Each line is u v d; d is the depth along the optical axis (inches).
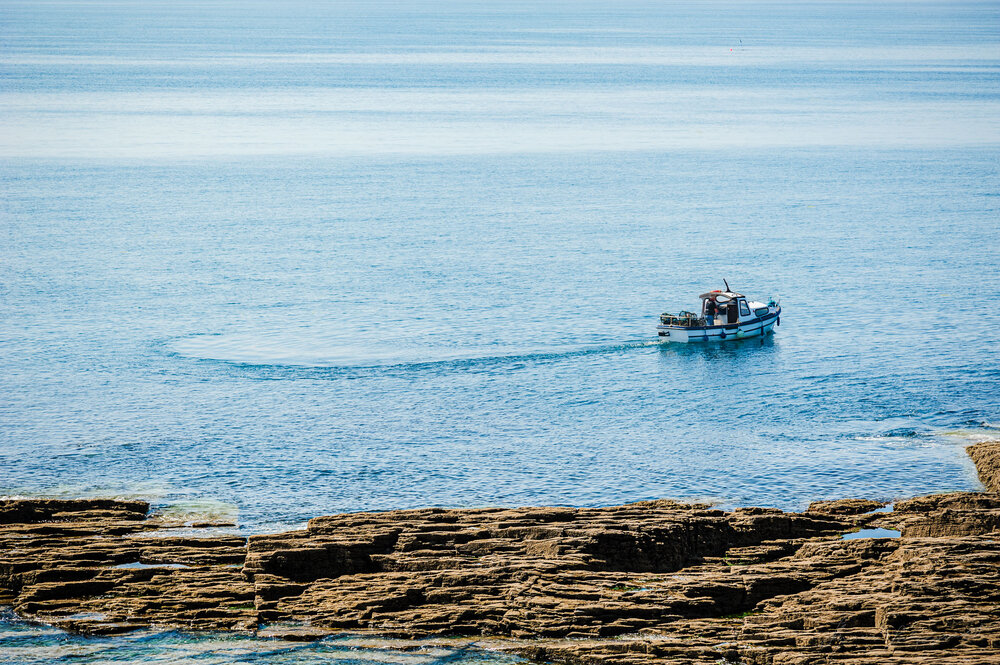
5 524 2984.7
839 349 4874.5
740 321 5049.2
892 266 6520.7
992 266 6525.6
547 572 2576.3
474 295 5871.1
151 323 5344.5
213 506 3225.9
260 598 2573.8
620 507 2987.2
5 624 2497.5
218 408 4141.2
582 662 2308.1
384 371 4608.8
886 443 3740.2
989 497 3080.7
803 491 3344.0
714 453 3668.8
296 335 5137.8
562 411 4114.2
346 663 2338.8
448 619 2458.2
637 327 5265.8
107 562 2731.3
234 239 7357.3
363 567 2679.6
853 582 2549.2
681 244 7165.4
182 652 2391.7
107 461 3592.5
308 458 3629.4
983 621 2330.2
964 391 4284.0
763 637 2347.4
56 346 4948.3
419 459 3627.0
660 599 2477.9
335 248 7071.9
